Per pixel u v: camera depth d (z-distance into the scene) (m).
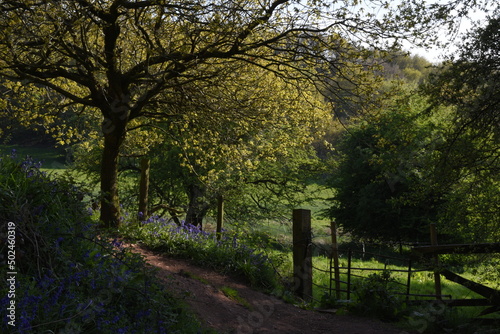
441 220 9.21
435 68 7.45
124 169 22.02
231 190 20.77
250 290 8.40
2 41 9.24
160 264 8.27
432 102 7.84
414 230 27.50
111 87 10.19
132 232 9.38
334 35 10.15
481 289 7.94
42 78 10.52
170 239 9.30
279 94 12.82
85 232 5.45
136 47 11.80
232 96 11.72
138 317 4.83
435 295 8.23
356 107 10.62
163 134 18.44
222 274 8.73
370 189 28.05
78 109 14.45
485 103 7.19
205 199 20.66
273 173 23.20
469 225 8.72
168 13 9.43
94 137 15.45
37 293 4.08
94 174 21.58
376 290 8.17
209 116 11.98
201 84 11.90
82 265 4.92
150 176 21.25
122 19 10.73
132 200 21.61
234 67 11.24
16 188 5.13
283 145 15.32
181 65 10.08
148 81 10.50
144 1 9.09
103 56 10.34
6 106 13.34
